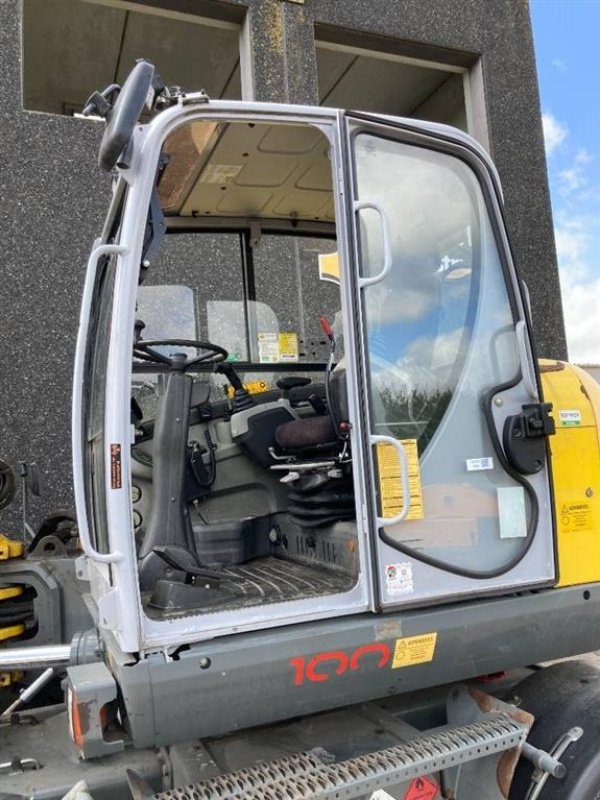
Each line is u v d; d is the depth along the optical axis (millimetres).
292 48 5992
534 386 2266
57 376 5008
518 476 2223
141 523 2807
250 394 3098
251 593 2092
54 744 2369
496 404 2238
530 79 6988
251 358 3350
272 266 3451
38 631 2910
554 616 2207
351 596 1991
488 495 2193
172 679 1747
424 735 2156
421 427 2137
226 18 5988
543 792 2125
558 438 2332
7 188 5023
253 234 3422
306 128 2438
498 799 2156
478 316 2285
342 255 2070
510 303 2318
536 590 2223
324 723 2279
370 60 6750
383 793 1985
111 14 5961
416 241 2221
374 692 1985
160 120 1940
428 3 6539
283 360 3396
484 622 2098
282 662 1853
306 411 3072
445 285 2252
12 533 4758
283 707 1876
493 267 2326
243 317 3363
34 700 2852
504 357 2293
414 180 2229
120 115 1805
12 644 2889
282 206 3283
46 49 6547
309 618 1928
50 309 5039
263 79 5891
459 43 6668
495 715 2236
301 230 3496
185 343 2922
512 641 2150
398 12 6410
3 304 4938
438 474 2135
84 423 2416
